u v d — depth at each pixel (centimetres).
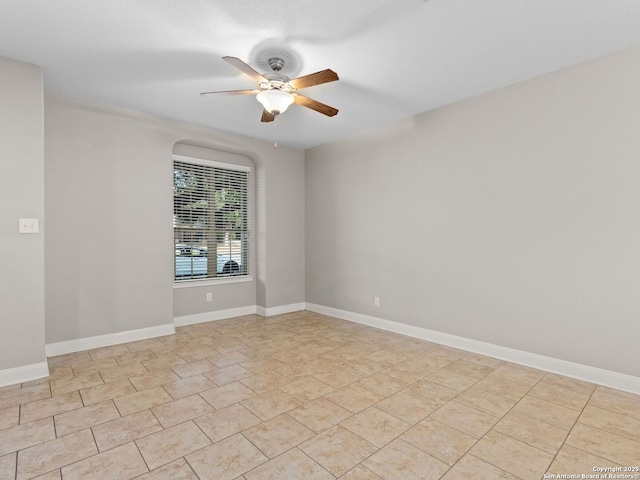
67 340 335
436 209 366
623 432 201
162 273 394
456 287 351
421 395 247
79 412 221
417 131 381
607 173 259
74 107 337
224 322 453
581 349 273
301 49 249
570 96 276
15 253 263
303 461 175
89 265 347
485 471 168
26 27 222
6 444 187
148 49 249
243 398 242
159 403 234
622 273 254
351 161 457
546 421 213
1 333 258
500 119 315
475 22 218
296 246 523
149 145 383
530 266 300
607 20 217
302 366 302
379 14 210
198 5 202
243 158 491
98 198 352
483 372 288
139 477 163
